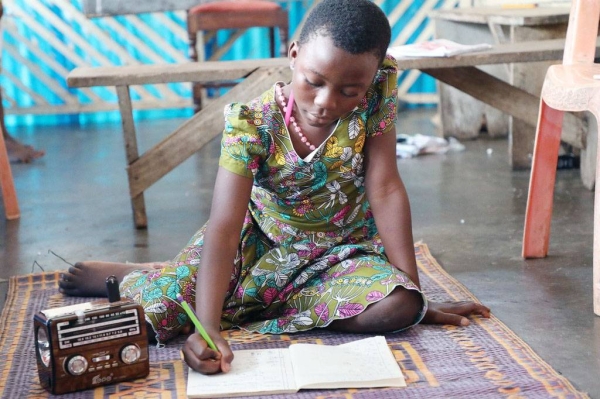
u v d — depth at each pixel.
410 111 5.36
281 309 1.84
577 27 2.27
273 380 1.50
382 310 1.70
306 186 1.77
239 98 2.82
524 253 2.38
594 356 1.70
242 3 4.82
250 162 1.69
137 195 2.88
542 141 2.27
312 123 1.61
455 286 2.12
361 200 1.86
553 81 2.10
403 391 1.48
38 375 1.57
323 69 1.51
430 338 1.73
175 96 5.45
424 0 5.41
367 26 1.51
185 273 1.77
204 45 5.45
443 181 3.44
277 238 1.84
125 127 2.84
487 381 1.52
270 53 5.06
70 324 1.46
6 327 1.90
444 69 3.05
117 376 1.52
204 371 1.51
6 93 5.30
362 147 1.78
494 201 3.07
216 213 1.69
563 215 2.83
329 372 1.52
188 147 2.86
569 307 1.99
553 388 1.48
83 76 2.74
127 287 1.84
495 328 1.79
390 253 1.80
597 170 1.87
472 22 4.16
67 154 4.32
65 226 2.95
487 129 4.38
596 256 1.90
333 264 1.81
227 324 1.83
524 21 3.49
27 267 2.49
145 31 5.33
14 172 3.90
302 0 5.30
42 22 5.31
